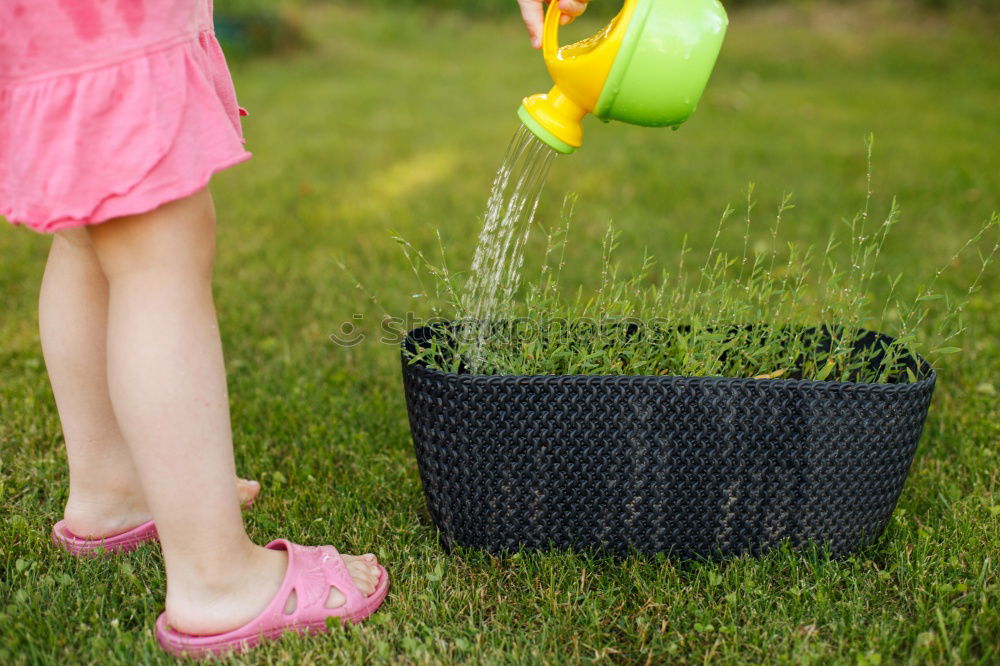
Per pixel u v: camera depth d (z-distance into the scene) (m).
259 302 2.65
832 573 1.40
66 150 1.03
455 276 1.54
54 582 1.36
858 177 4.14
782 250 3.08
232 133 1.13
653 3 1.19
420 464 1.43
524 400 1.34
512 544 1.44
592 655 1.26
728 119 5.64
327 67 7.89
